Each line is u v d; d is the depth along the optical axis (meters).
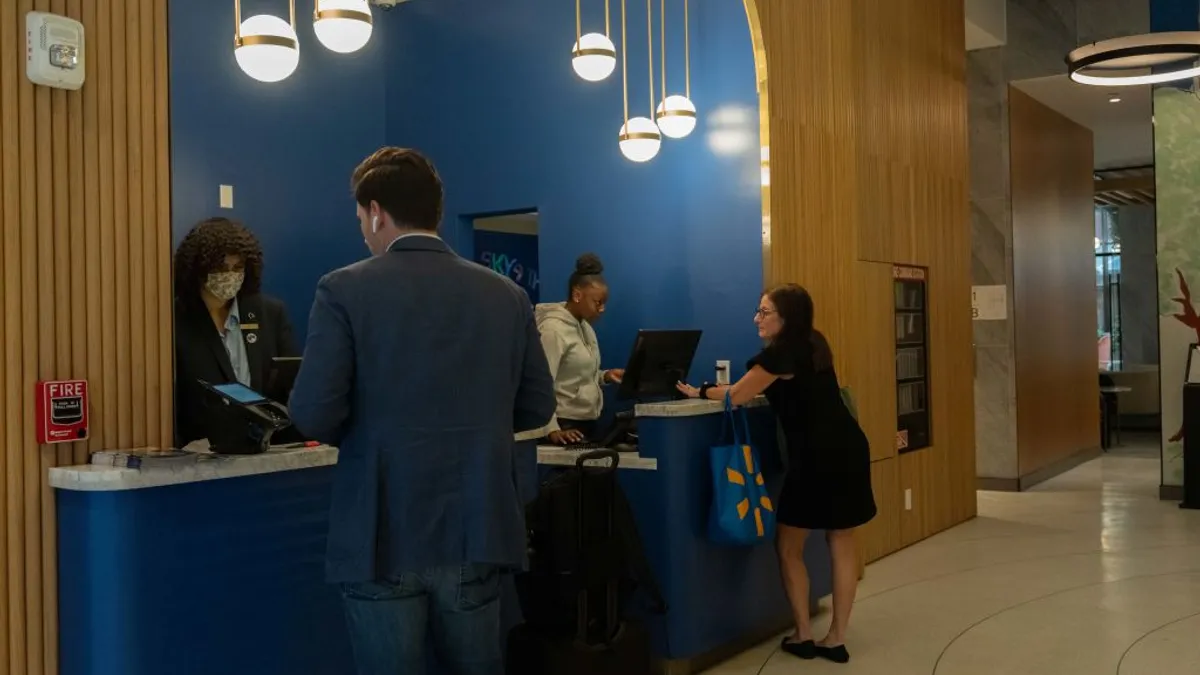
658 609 3.84
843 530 4.60
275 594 2.88
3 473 2.53
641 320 5.75
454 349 2.27
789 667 4.54
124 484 2.48
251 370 3.76
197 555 2.67
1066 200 11.21
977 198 9.74
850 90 6.16
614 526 3.69
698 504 4.45
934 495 7.51
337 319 2.18
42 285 2.62
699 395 4.72
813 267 5.61
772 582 5.04
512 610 3.80
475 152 6.45
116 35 2.81
